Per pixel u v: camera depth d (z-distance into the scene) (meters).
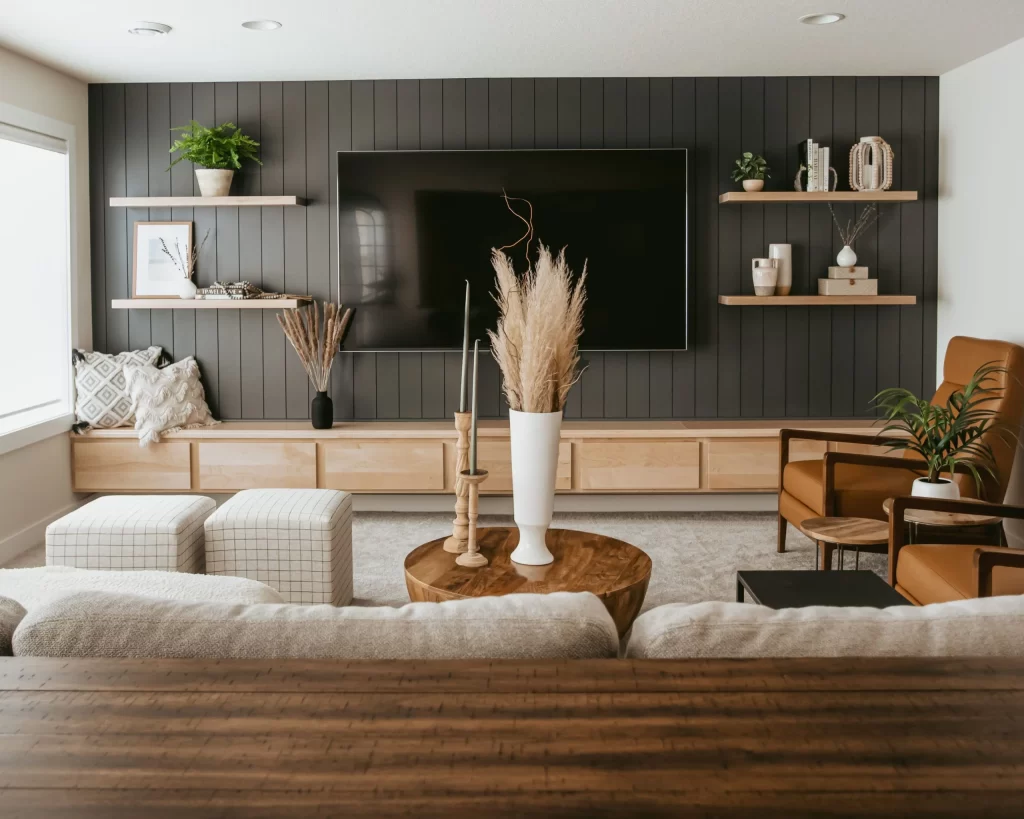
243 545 3.50
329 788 0.92
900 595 2.74
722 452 5.14
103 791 0.91
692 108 5.32
